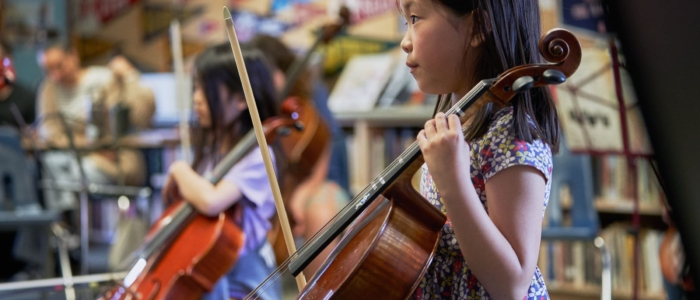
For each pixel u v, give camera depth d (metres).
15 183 3.10
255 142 2.09
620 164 3.52
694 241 0.75
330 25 3.45
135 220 4.05
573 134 2.52
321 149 3.16
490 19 1.16
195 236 2.02
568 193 3.55
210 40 5.62
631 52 0.75
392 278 1.14
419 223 1.18
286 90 3.20
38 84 5.70
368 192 1.19
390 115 4.11
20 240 3.48
